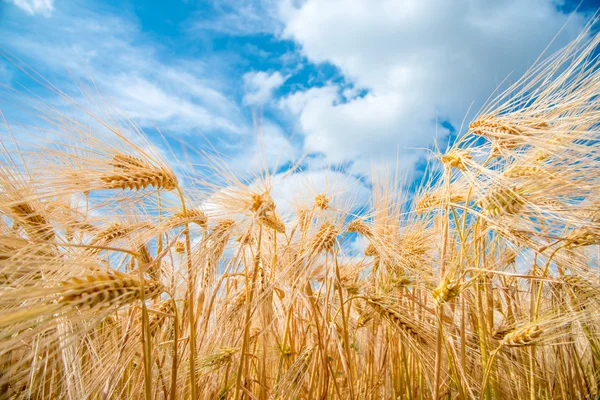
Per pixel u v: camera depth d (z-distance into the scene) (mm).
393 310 450
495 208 416
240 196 414
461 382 466
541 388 523
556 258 447
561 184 404
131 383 448
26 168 351
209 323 466
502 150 431
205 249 392
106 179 354
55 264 311
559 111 428
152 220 419
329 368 494
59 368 349
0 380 264
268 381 558
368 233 529
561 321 430
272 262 495
